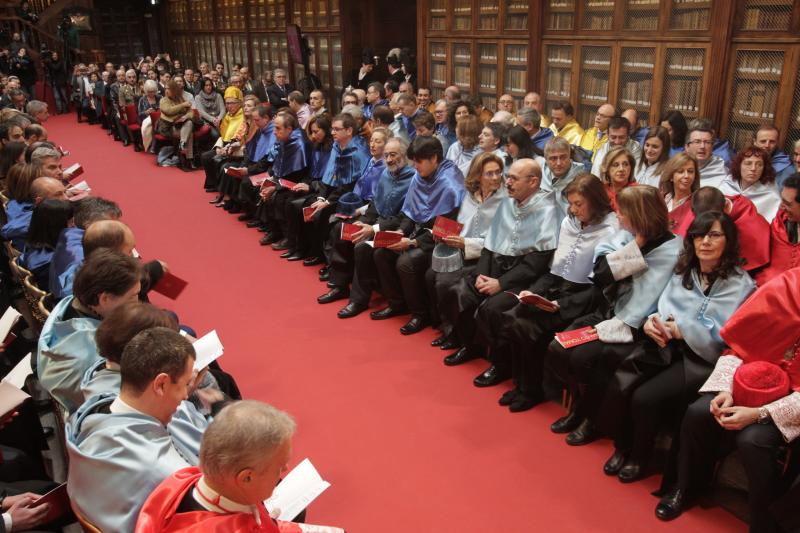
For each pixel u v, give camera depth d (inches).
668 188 169.5
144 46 870.4
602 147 241.9
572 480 127.0
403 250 188.1
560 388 158.2
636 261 128.6
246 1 635.5
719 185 184.7
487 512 119.8
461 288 167.0
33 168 199.9
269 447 63.6
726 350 115.3
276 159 268.1
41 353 106.1
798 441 102.6
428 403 154.9
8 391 100.1
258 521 67.6
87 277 105.3
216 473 63.6
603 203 143.6
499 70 358.9
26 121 313.0
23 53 670.5
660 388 120.6
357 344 185.6
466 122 251.6
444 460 134.6
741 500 118.2
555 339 136.0
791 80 223.6
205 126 429.4
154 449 77.4
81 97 637.3
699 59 253.4
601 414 128.1
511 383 161.6
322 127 247.6
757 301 107.6
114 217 157.3
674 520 115.1
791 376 105.3
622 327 129.6
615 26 287.6
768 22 227.9
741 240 143.0
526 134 213.2
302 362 177.2
